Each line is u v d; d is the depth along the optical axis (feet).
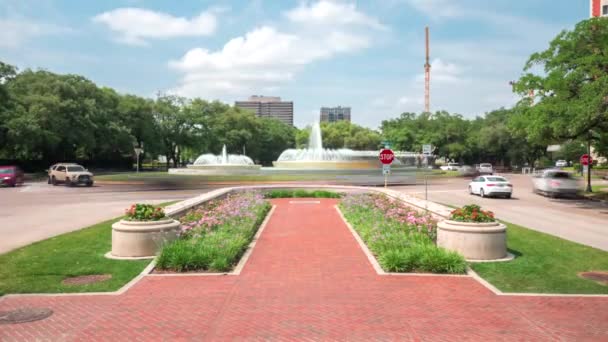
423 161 287.89
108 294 25.00
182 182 115.55
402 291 25.88
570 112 72.54
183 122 274.57
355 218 53.47
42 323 20.59
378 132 394.93
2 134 175.83
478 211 36.42
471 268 31.48
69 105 188.65
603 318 21.48
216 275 29.32
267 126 355.97
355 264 32.65
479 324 20.62
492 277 29.14
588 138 89.92
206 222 43.34
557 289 26.48
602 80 70.59
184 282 27.61
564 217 65.05
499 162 369.50
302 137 359.87
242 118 304.71
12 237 44.78
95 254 35.40
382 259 32.30
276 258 34.63
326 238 43.83
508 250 37.93
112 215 62.39
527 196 103.86
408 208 57.16
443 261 30.22
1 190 113.19
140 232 34.68
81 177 125.59
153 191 109.19
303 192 97.35
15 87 194.29
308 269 31.09
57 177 131.95
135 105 241.55
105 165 254.88
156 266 30.96
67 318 21.26
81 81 220.64
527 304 23.59
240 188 91.97
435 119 354.74
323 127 367.25
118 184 121.90
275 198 94.94
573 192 98.07
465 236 34.37
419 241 36.58
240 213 51.85
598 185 137.59
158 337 18.97
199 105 289.74
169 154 290.56
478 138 314.14
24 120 169.27
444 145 327.67
